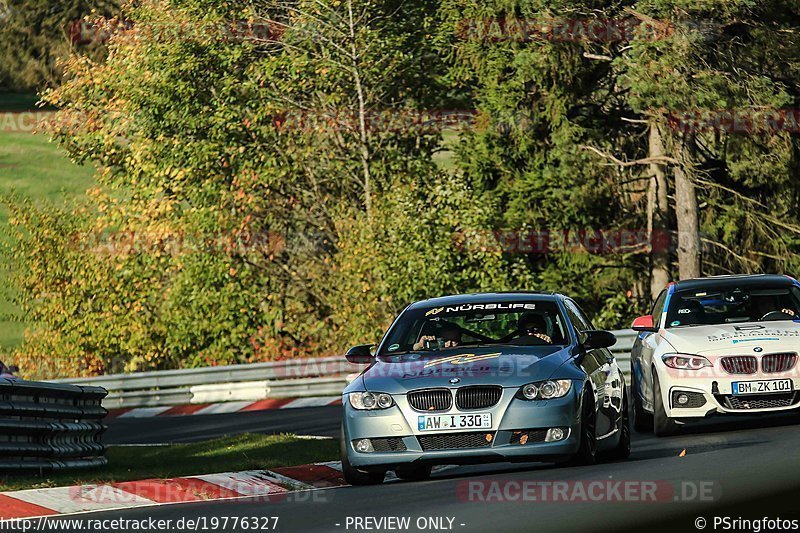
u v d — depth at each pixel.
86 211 119.38
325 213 122.50
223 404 99.69
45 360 118.00
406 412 38.56
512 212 124.81
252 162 120.94
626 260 132.00
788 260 126.62
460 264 107.12
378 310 105.06
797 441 43.59
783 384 51.03
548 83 126.12
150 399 104.62
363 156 122.75
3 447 42.00
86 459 49.38
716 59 118.00
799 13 123.00
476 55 125.94
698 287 56.59
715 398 51.34
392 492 36.53
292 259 118.62
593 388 40.34
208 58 126.31
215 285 116.88
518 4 122.56
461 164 128.00
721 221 127.94
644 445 49.59
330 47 124.31
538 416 38.25
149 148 122.19
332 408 89.31
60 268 116.31
